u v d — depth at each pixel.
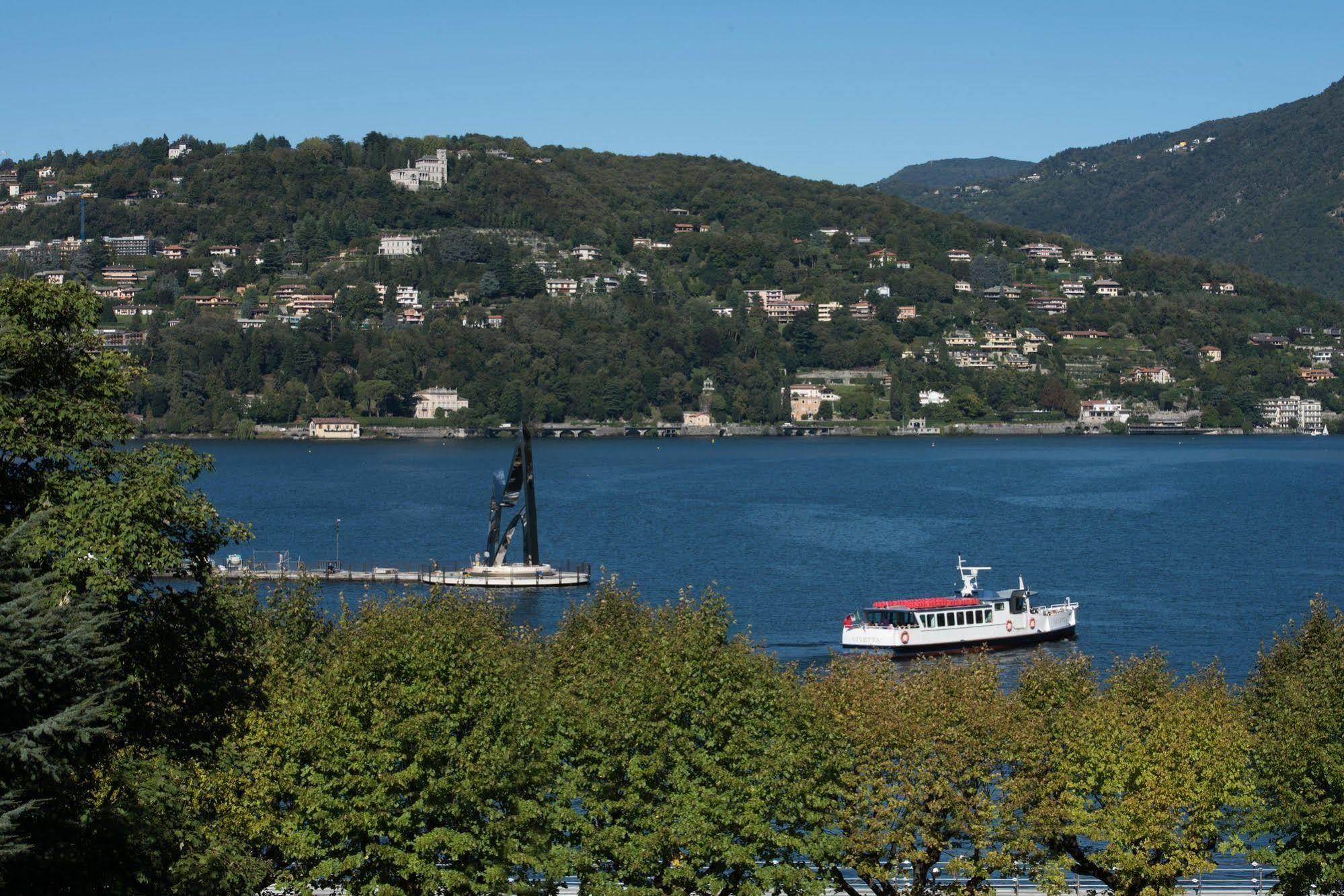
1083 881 85.81
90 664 50.75
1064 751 78.00
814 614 195.12
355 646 73.12
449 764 68.94
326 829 68.38
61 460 64.56
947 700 78.56
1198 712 78.00
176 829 61.72
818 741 73.94
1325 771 72.62
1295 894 74.62
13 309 65.00
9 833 48.25
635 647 86.69
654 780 73.69
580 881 76.50
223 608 67.38
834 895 84.44
